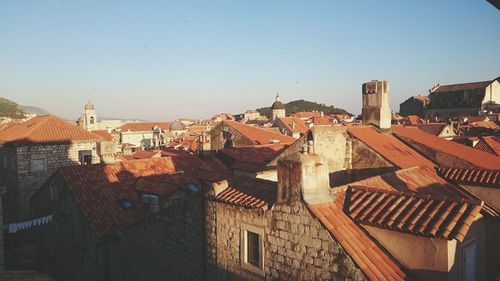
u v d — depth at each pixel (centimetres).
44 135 3834
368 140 1589
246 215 1159
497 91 11181
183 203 1435
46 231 2577
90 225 1911
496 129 6550
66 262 2273
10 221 3656
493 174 1309
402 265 914
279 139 4791
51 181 2425
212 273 1300
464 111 11256
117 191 2228
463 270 927
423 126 5828
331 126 1593
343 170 1605
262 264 1111
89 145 4044
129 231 1786
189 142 5781
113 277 1869
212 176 2016
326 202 1034
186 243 1431
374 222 951
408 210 950
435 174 1438
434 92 12088
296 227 1014
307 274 990
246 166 1916
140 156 4431
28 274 1034
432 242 862
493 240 1105
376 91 1855
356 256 890
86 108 10644
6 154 3862
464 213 877
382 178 1282
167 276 1549
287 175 1035
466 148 1867
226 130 4906
